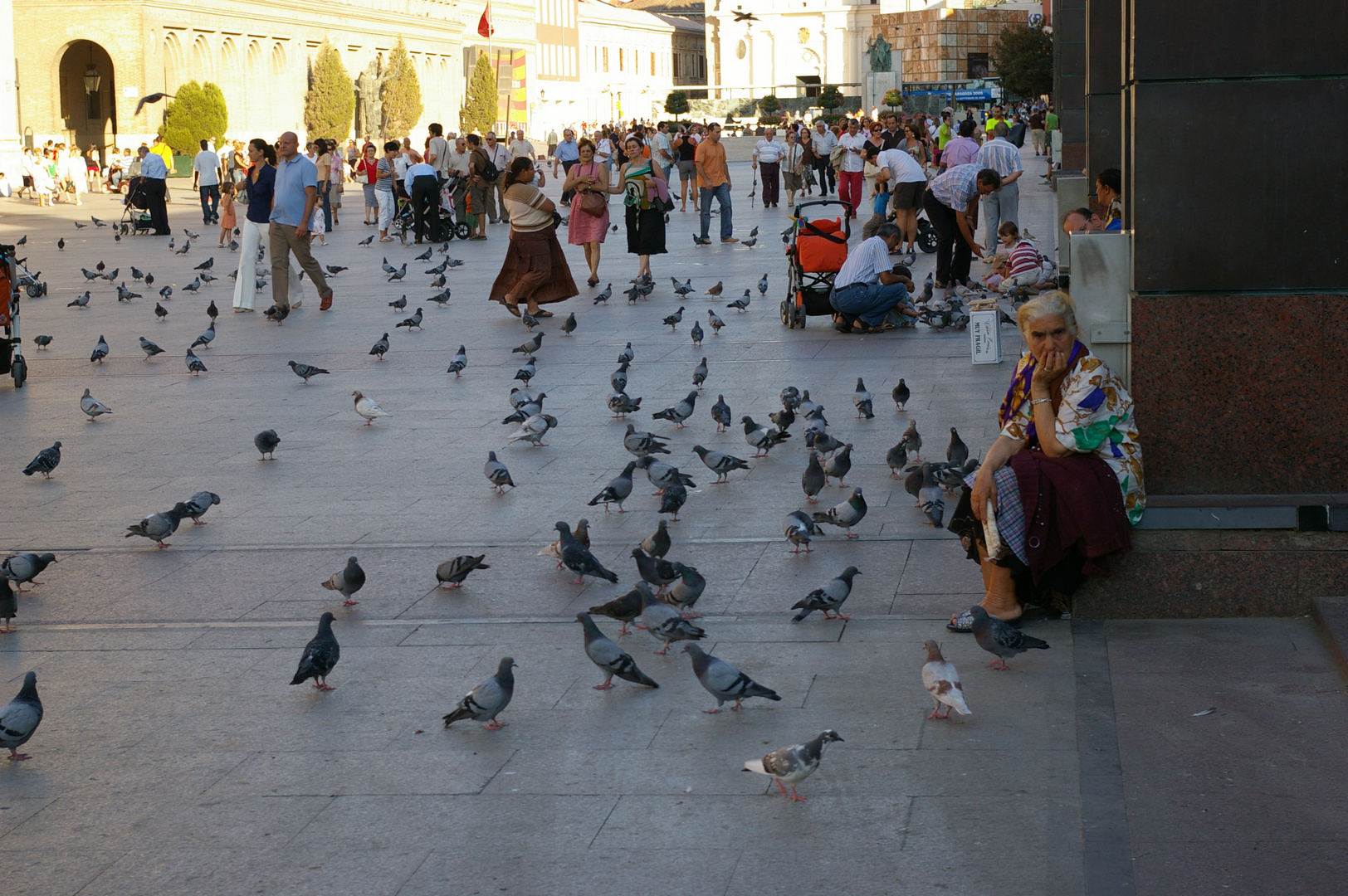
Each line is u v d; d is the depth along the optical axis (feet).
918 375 41.01
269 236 59.77
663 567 22.08
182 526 28.48
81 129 216.33
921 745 16.90
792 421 33.45
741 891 13.85
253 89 226.79
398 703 19.12
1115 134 47.65
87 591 24.54
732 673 17.63
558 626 21.97
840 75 370.94
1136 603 20.86
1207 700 17.75
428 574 24.81
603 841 14.98
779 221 103.09
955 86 295.89
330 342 52.80
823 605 20.94
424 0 283.59
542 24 358.43
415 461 33.27
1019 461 20.79
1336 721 16.94
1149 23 20.24
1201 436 20.90
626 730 17.87
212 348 52.34
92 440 36.96
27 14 200.34
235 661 20.90
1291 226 20.34
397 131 253.44
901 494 28.81
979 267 67.97
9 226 118.21
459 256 86.33
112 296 70.49
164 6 203.00
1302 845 14.12
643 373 43.65
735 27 378.73
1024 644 18.69
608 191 65.46
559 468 32.19
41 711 17.69
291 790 16.56
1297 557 20.35
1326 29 19.94
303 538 27.27
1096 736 16.89
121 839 15.51
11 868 14.94
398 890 14.20
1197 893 13.39
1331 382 20.49
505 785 16.46
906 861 14.24
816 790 15.88
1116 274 21.84
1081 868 13.94
